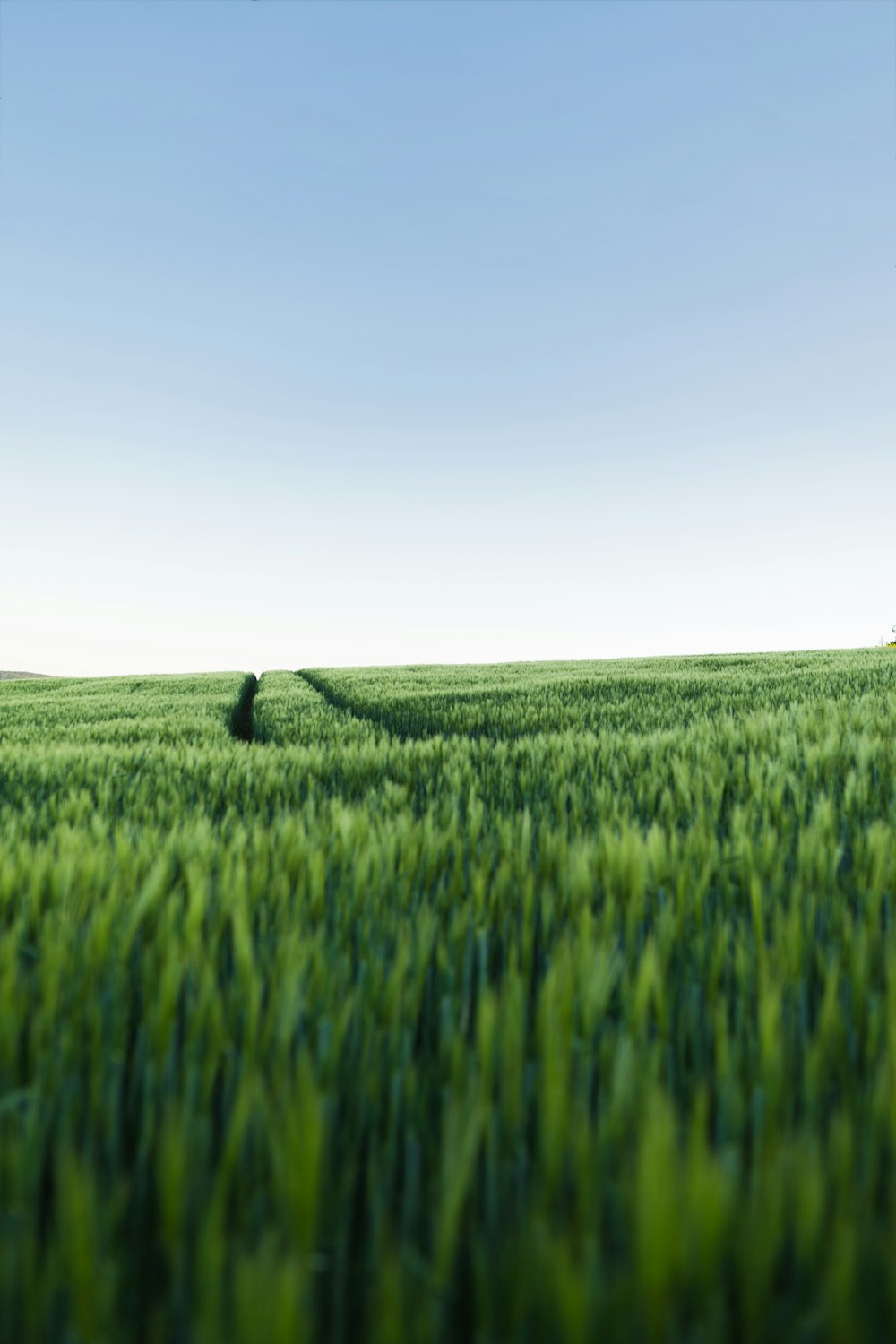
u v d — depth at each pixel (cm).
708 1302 88
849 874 258
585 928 193
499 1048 144
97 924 193
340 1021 143
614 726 914
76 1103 134
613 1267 99
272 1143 111
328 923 223
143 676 3628
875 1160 115
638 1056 140
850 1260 85
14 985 166
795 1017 163
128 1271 111
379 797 425
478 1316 92
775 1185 95
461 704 1316
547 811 380
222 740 906
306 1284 96
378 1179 118
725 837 324
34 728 1156
